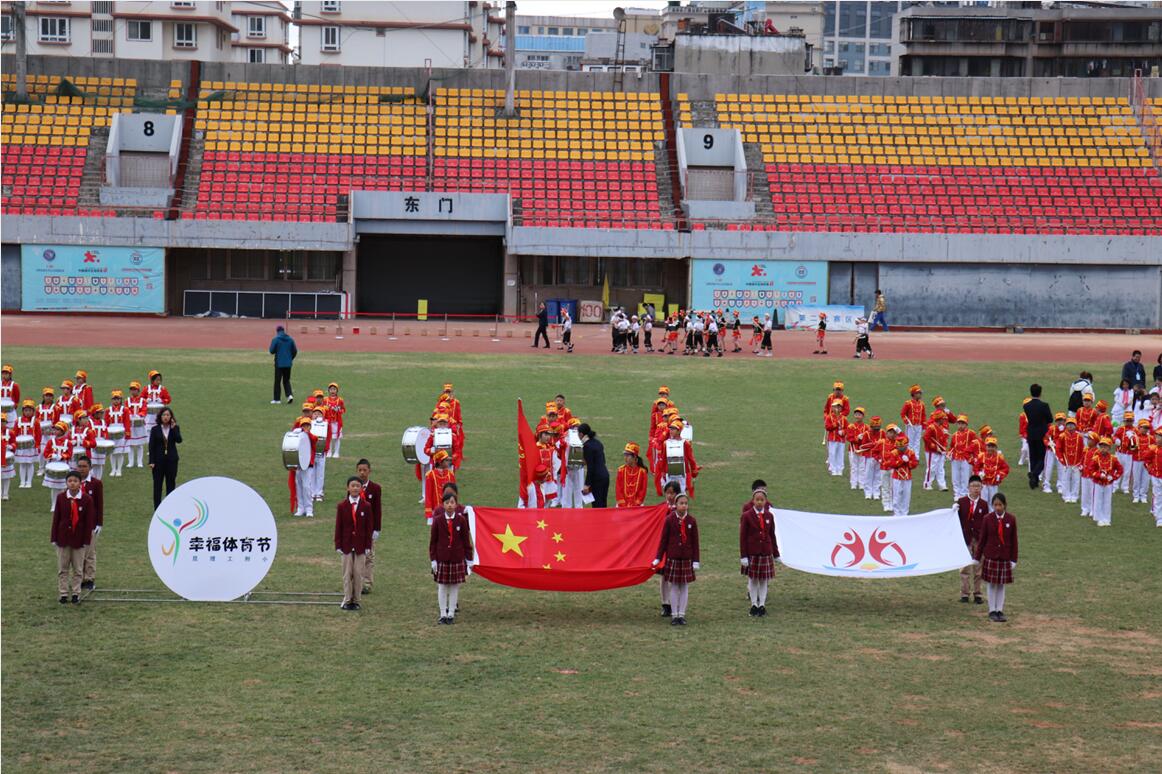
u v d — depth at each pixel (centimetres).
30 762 1456
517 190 8162
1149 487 3136
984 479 3012
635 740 1549
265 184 8031
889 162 8500
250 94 8681
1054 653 1920
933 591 2292
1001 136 8712
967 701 1705
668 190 8306
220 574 2114
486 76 9025
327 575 2298
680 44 9600
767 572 2091
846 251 7750
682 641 1959
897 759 1505
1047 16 11338
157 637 1927
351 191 7794
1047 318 7844
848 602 2208
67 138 8144
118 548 2456
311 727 1577
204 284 7938
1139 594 2261
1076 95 9050
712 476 3269
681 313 7081
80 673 1759
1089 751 1537
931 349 6525
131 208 7694
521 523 2127
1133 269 7819
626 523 2125
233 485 2111
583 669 1816
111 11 11981
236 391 4516
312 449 2836
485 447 3591
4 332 6259
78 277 7475
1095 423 3312
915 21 11375
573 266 8225
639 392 4684
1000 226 7975
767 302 7775
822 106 8919
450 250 8388
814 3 14038
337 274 8094
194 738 1535
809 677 1794
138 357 5369
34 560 2345
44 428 3059
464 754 1499
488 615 2094
